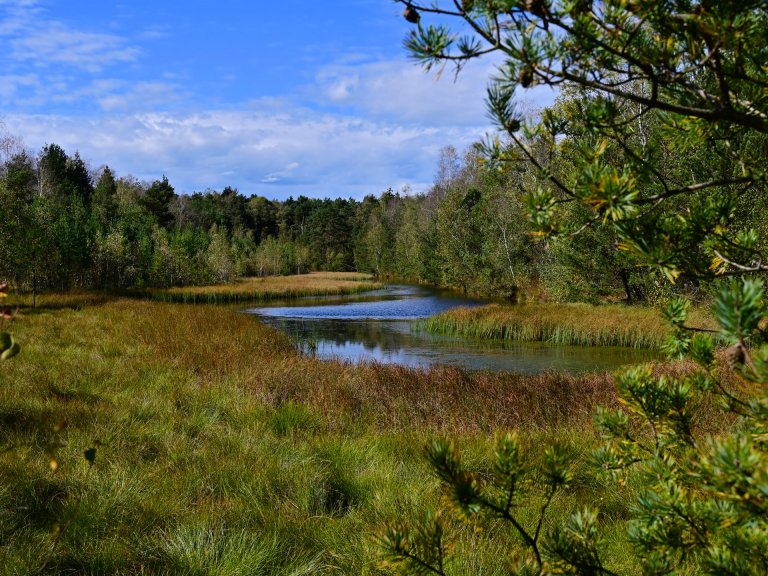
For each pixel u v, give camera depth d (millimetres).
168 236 49312
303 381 8773
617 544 3076
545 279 24406
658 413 1506
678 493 1325
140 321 15719
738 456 945
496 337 18969
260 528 3570
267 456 4867
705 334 1472
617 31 1146
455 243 41156
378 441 5523
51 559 2963
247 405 6840
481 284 36562
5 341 1047
